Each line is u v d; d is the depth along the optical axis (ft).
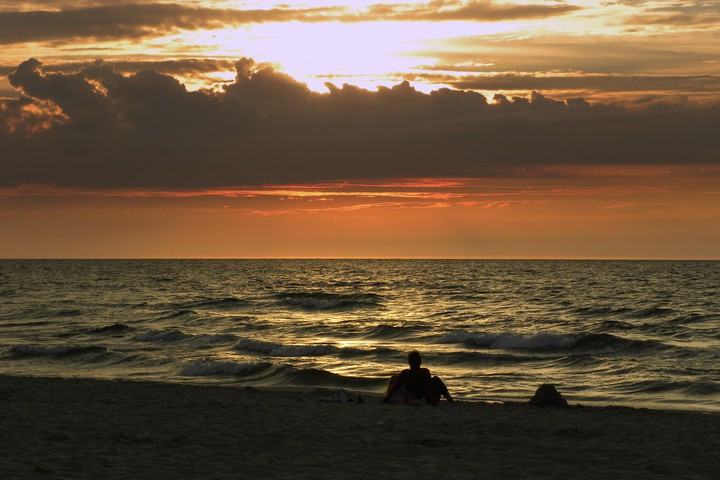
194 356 127.75
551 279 537.65
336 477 35.37
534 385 97.66
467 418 58.34
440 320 213.87
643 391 92.17
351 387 95.50
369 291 384.27
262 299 314.76
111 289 410.72
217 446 44.06
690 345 146.61
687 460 41.29
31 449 40.60
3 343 151.12
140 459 38.68
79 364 118.73
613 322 190.39
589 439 48.57
